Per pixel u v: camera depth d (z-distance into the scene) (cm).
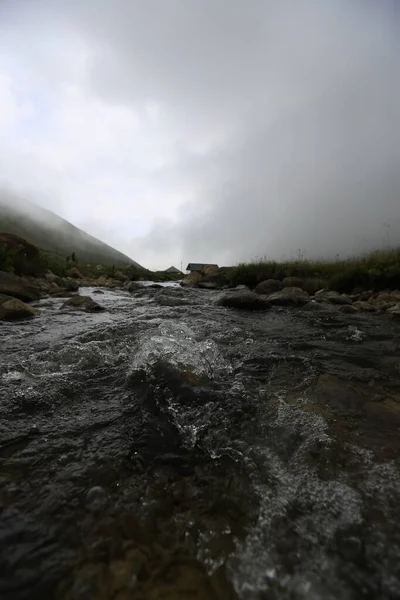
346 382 289
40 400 240
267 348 403
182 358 323
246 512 136
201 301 919
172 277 3966
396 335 486
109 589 104
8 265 1184
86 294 1155
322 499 144
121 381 278
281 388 274
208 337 455
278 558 115
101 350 367
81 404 236
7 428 199
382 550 118
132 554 116
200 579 108
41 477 155
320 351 392
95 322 552
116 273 2683
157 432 200
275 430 205
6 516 130
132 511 135
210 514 135
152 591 104
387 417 224
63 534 123
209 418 220
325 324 577
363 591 103
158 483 154
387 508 139
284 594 103
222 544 121
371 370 323
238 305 791
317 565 112
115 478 156
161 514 134
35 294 889
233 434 201
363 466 169
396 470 166
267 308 790
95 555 115
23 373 293
